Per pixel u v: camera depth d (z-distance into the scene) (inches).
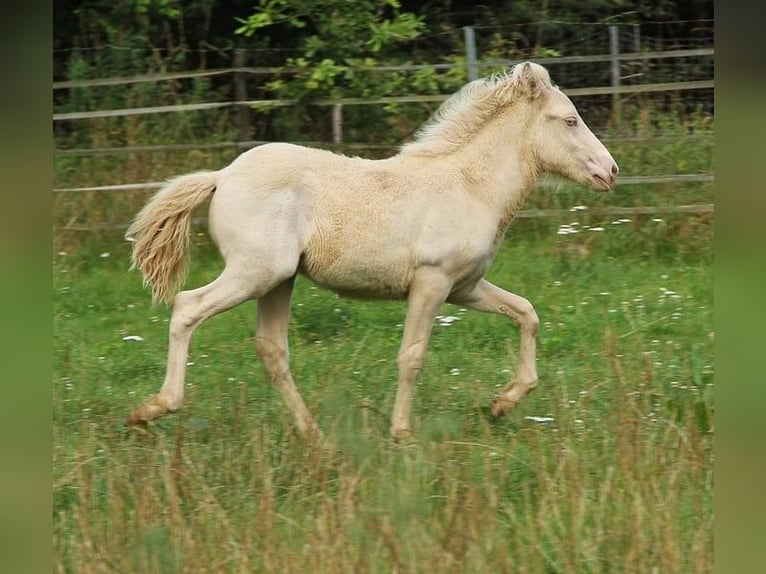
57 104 782.5
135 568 283.1
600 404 404.8
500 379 448.8
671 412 386.9
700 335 496.7
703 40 848.3
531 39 876.6
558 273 598.5
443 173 398.6
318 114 744.3
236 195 381.1
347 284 392.8
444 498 315.9
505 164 407.2
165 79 721.0
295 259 383.2
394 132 738.2
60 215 676.1
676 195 687.1
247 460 350.6
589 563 283.4
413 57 849.5
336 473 340.5
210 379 448.8
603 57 735.1
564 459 331.0
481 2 908.6
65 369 456.4
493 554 284.5
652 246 647.1
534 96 408.2
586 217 667.4
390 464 333.1
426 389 429.4
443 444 343.6
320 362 470.0
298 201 383.2
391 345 498.0
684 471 328.2
